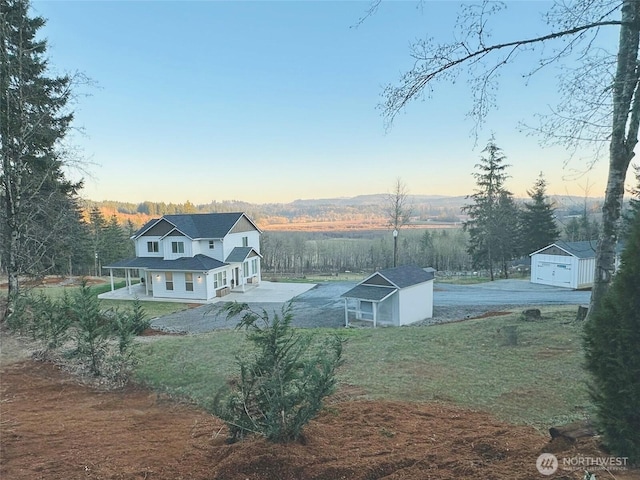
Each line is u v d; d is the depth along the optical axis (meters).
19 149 11.74
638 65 5.06
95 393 6.24
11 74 11.73
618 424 2.88
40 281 16.61
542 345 8.23
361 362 7.51
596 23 4.21
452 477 2.72
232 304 3.77
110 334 7.85
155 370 7.36
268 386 3.48
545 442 3.40
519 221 36.06
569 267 24.92
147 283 24.66
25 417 4.84
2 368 7.37
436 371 6.80
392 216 31.62
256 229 29.34
